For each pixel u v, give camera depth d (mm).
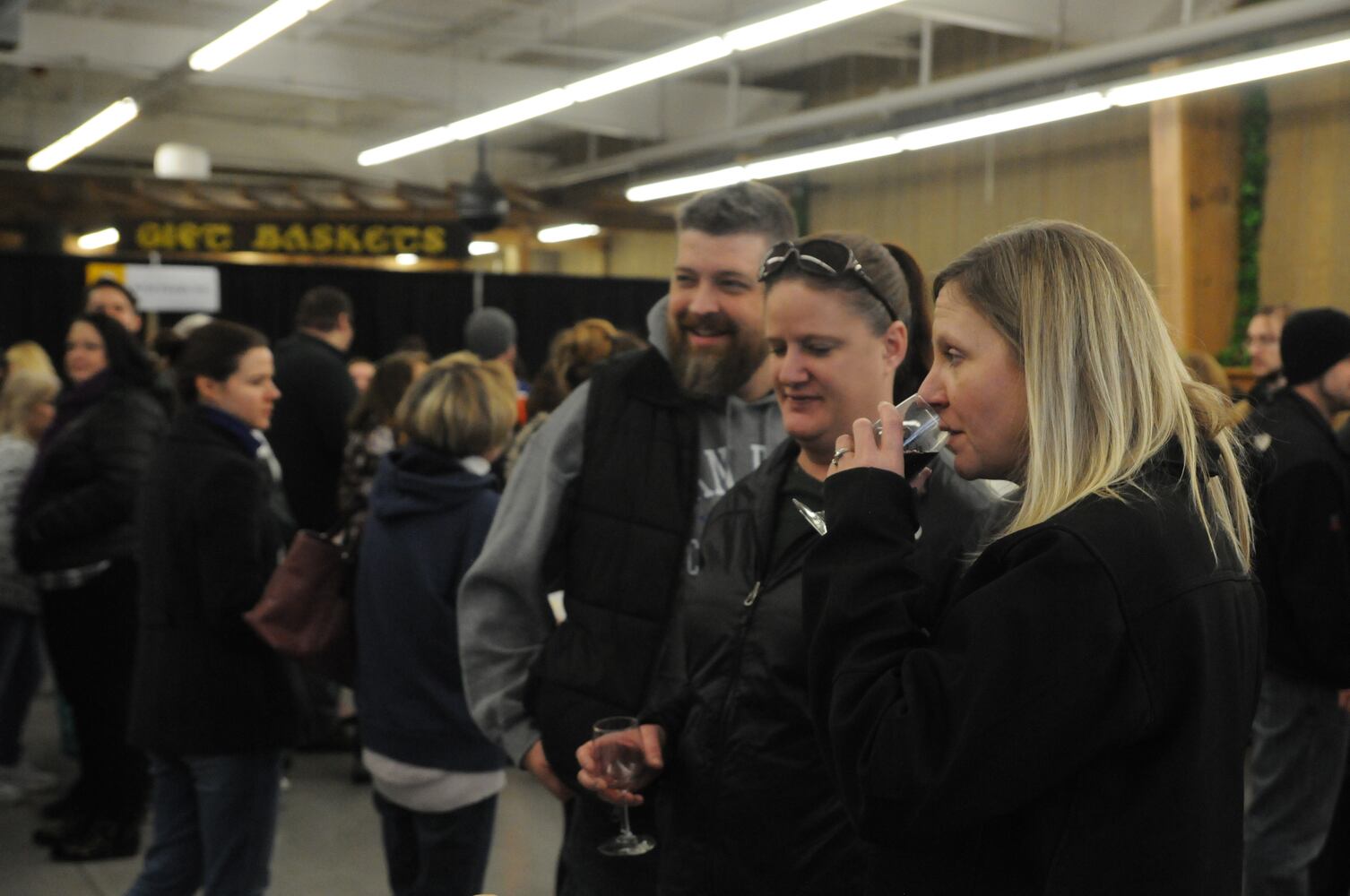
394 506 2615
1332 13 6344
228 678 2773
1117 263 1138
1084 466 1091
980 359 1146
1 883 3766
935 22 10234
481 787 2627
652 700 1790
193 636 2775
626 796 1579
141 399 4031
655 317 1938
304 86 10148
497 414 2678
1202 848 1018
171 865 2881
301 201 13039
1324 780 3061
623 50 11367
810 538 1452
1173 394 1112
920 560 1419
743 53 10945
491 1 9578
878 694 1082
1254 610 1117
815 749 1387
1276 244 8008
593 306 12906
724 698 1459
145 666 2828
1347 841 3467
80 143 10516
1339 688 3012
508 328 5652
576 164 14461
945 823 1032
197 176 12641
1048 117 7301
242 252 11438
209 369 2891
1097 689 1000
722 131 10656
